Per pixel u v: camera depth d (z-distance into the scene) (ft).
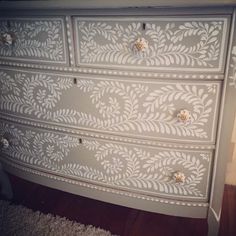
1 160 3.72
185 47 2.16
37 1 2.27
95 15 2.27
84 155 2.99
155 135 2.58
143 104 2.48
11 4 2.37
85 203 4.09
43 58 2.64
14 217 3.77
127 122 2.61
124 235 3.52
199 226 3.61
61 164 3.19
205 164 2.57
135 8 2.13
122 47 2.31
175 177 2.64
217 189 2.64
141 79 2.38
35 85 2.83
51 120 2.95
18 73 2.87
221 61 2.14
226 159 2.49
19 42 2.68
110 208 3.98
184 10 2.04
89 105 2.68
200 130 2.43
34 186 4.49
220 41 2.08
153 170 2.75
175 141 2.55
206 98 2.30
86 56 2.47
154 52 2.24
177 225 3.65
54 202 4.13
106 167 2.94
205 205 2.77
